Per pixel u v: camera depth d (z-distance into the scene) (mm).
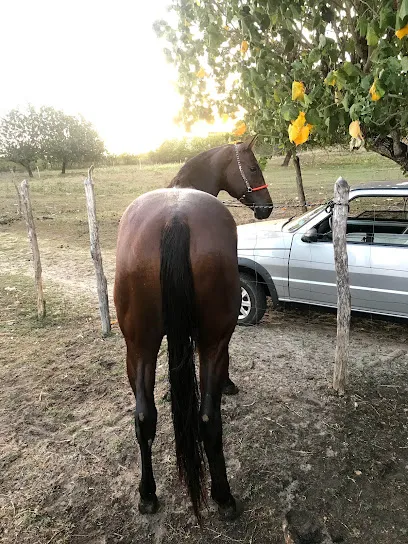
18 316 5547
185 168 3820
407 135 4605
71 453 2959
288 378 3869
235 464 2795
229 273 2164
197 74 4012
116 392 3713
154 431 2172
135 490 2621
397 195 4141
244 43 3395
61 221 13203
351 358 4211
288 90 3420
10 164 47312
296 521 2336
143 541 2273
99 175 31266
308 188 15531
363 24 2570
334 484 2596
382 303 4324
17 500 2562
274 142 4699
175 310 1984
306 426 3168
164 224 2104
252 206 4016
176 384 2053
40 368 4156
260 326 5129
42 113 42688
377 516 2354
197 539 2266
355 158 22797
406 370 3939
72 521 2408
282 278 4746
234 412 3363
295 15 2879
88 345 4648
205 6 3479
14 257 8984
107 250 9367
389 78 2479
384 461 2766
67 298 6254
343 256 3404
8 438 3129
